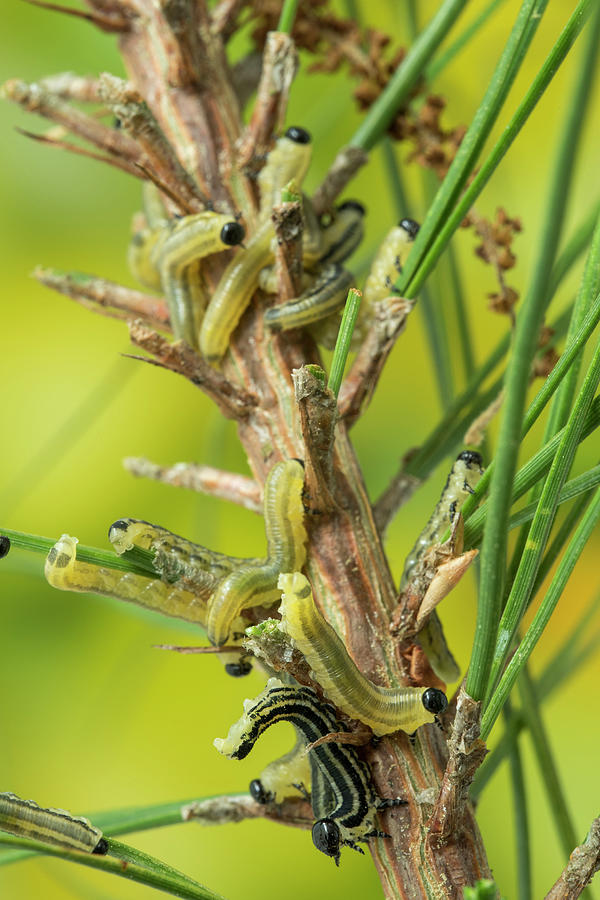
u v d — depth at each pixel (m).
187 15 0.30
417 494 0.46
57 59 0.47
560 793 0.28
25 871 0.41
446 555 0.27
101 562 0.27
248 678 0.47
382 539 0.29
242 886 0.44
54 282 0.30
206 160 0.30
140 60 0.31
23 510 0.46
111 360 0.48
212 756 0.46
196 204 0.29
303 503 0.28
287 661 0.26
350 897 0.44
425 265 0.28
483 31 0.44
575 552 0.26
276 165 0.29
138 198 0.50
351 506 0.28
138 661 0.46
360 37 0.32
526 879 0.28
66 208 0.49
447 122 0.39
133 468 0.30
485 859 0.27
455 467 0.28
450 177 0.27
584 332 0.25
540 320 0.24
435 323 0.30
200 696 0.47
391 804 0.27
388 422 0.48
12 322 0.49
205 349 0.29
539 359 0.29
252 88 0.32
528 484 0.26
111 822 0.28
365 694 0.26
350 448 0.28
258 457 0.29
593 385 0.25
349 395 0.28
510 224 0.29
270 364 0.29
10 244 0.49
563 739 0.46
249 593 0.27
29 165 0.49
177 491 0.46
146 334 0.28
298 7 0.32
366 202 0.48
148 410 0.47
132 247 0.31
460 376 0.31
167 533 0.27
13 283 0.49
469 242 0.47
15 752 0.44
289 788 0.27
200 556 0.27
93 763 0.45
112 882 0.42
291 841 0.45
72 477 0.46
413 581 0.27
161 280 0.30
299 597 0.26
